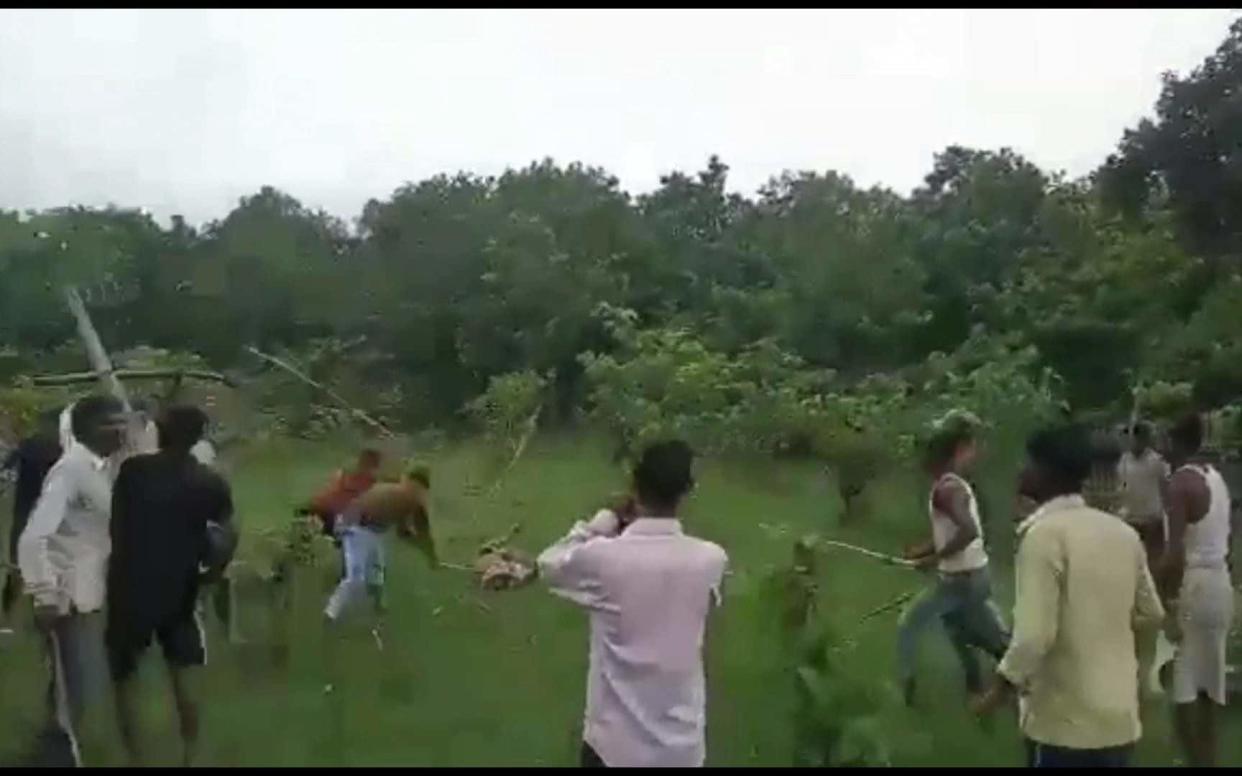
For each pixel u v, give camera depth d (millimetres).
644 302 33531
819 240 26531
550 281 31062
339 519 9414
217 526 6270
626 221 35281
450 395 32125
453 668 8383
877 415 15297
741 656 7801
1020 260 21406
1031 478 4664
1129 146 25062
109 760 6375
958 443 7266
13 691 7480
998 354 17172
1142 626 4582
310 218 40375
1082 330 18047
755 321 25641
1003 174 27672
